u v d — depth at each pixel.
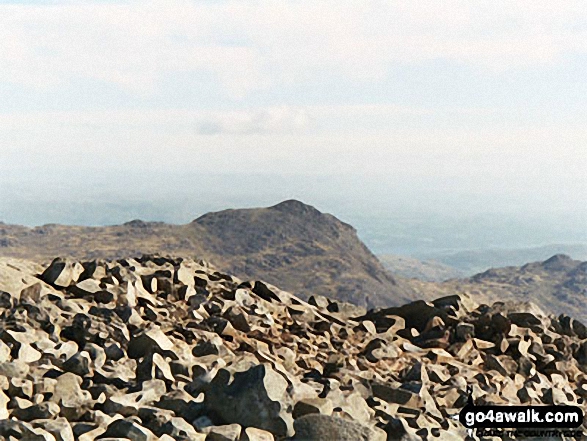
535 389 22.09
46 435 13.65
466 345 24.77
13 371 16.50
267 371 16.16
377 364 22.34
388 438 16.36
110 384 17.03
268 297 27.62
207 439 14.97
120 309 21.27
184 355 19.20
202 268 29.30
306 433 15.48
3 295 20.98
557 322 28.67
